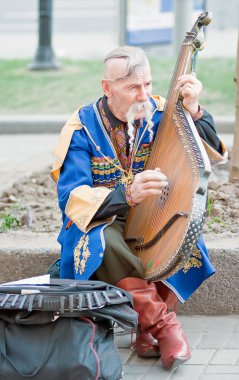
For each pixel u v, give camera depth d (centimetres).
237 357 493
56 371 425
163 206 464
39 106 1410
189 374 470
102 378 425
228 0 2208
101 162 489
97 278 474
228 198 679
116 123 488
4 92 1484
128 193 461
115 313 431
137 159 492
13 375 430
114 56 472
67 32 2214
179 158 464
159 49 1783
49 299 425
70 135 488
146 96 472
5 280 570
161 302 473
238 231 603
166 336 467
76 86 1506
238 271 553
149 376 468
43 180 793
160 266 451
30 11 2444
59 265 527
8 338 433
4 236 595
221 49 1859
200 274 489
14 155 1015
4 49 1970
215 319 552
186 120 473
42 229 627
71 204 473
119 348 505
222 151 499
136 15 1750
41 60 1617
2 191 754
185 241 432
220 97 1400
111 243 466
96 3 2491
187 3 1659
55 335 429
